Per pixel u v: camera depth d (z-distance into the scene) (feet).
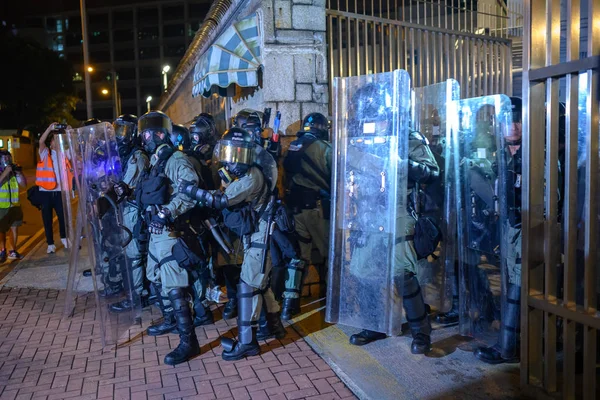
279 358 12.47
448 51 20.43
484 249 12.46
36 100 123.65
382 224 12.37
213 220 13.41
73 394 10.96
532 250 9.92
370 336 13.14
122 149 16.69
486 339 12.80
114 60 269.64
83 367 12.31
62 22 271.90
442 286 14.15
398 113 11.96
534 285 9.99
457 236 13.51
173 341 13.85
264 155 12.70
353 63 18.61
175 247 12.32
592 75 8.37
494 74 22.22
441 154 13.94
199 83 19.67
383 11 23.43
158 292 14.38
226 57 17.70
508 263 11.55
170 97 47.14
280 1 17.12
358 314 12.96
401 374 11.33
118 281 15.24
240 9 20.20
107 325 14.24
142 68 269.64
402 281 12.19
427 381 10.97
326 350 12.79
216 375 11.66
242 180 11.90
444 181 13.55
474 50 21.39
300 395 10.62
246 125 14.55
